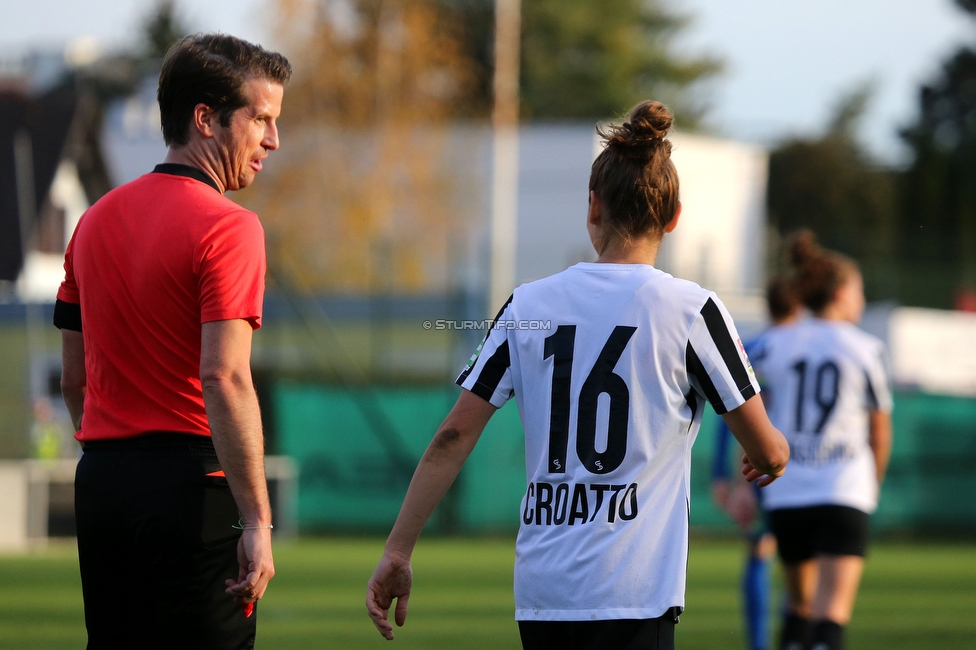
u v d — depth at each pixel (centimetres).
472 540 6091
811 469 2075
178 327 1112
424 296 7800
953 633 2970
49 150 10481
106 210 1157
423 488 1117
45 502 5609
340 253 11125
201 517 1106
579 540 1044
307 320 7719
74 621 2966
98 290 1134
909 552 5756
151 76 14312
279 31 11562
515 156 11331
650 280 1083
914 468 6550
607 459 1049
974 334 9300
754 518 2397
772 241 12212
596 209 1130
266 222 11044
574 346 1073
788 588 2191
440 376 7756
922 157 16138
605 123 1139
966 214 15650
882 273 9538
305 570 4503
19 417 7394
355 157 11431
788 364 2122
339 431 6456
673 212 1122
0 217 10094
